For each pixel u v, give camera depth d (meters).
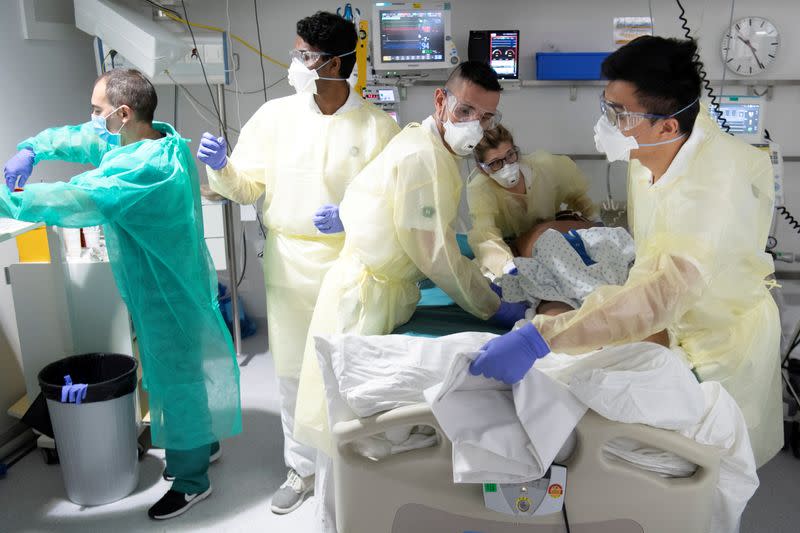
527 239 2.42
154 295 2.11
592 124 3.76
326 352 1.46
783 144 3.71
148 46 2.75
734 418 1.37
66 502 2.37
